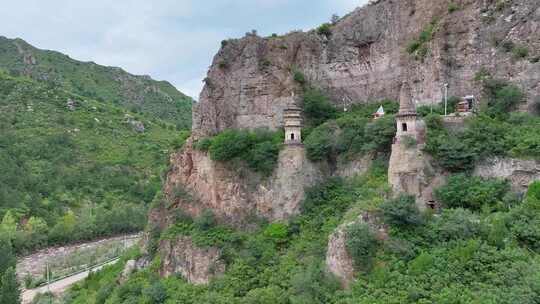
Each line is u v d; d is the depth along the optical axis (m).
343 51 63.25
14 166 125.50
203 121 61.22
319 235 44.53
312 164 51.66
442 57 52.25
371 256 35.12
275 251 46.31
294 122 52.03
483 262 31.62
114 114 188.88
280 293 38.88
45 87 188.88
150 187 137.50
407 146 41.25
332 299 34.00
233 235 50.00
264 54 62.22
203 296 43.81
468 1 53.03
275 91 60.00
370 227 36.72
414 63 55.16
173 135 186.75
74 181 130.75
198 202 57.50
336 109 60.50
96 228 109.25
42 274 83.75
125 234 114.94
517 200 36.91
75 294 66.38
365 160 48.94
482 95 48.44
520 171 38.56
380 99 59.00
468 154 40.38
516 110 45.56
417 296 30.67
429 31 54.97
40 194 119.88
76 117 172.50
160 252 57.25
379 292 32.12
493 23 50.62
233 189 53.97
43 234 101.19
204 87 62.47
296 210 49.69
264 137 55.47
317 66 63.69
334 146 51.59
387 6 60.81
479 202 38.06
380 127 47.19
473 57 50.94
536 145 38.50
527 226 32.91
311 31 65.38
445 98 49.09
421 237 35.59
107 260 91.88
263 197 51.78
